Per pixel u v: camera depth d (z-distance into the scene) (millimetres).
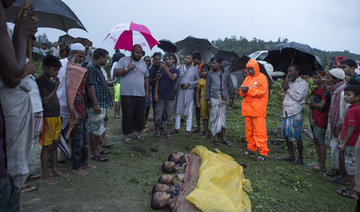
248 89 5547
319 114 5066
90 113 4652
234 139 6848
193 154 4781
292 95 5328
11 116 1668
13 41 1604
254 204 3617
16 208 1498
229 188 3512
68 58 4418
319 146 5266
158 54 6426
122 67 5605
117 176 4160
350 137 4035
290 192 4125
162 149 5691
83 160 4301
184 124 8109
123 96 5664
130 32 5922
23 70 1567
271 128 8164
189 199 3098
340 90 4535
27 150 1888
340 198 4051
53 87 3652
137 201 3463
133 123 5996
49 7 3479
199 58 7805
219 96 6238
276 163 5465
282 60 6273
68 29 4281
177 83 6758
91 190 3654
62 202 3297
